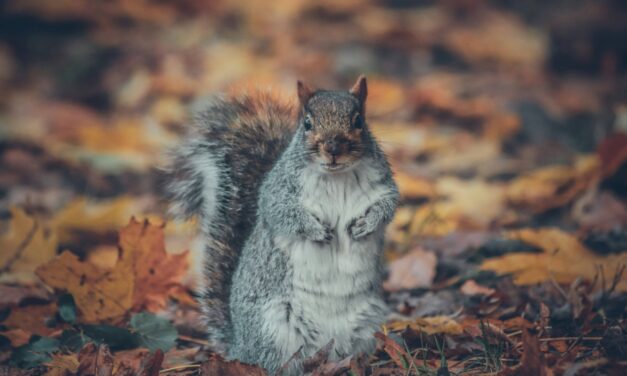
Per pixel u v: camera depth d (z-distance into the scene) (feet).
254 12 77.46
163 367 26.03
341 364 23.38
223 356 26.91
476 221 39.04
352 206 25.04
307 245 24.67
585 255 30.01
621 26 70.59
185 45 70.28
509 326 26.73
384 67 66.64
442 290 31.76
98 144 52.31
